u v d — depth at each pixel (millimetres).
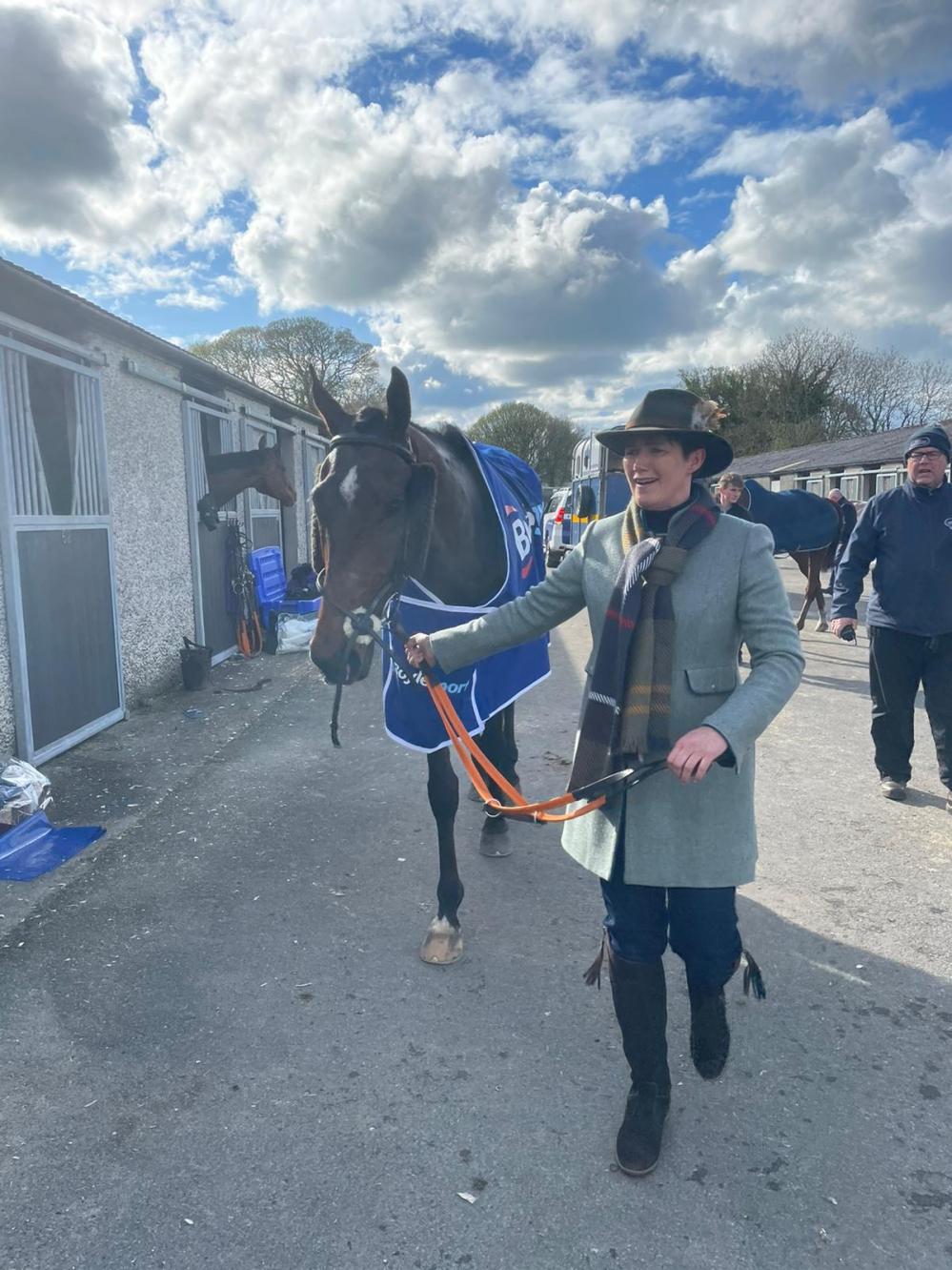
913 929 3225
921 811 4430
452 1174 2055
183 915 3324
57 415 5484
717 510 1948
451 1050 2523
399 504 2490
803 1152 2123
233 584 8484
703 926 1959
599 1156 2113
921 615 4211
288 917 3312
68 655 5402
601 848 1974
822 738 5809
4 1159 2094
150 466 6691
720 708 1714
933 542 4156
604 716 1913
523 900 3475
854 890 3549
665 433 1850
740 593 1873
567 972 2949
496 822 3881
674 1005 2732
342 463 2494
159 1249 1844
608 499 15828
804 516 9234
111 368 6062
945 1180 2039
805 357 39469
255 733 5848
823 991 2822
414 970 2951
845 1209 1952
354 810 4441
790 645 1801
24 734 4855
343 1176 2047
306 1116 2246
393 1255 1830
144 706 6570
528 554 3484
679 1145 2145
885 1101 2305
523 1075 2414
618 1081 2391
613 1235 1881
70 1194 1992
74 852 3871
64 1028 2613
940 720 4285
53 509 5492
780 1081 2381
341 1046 2537
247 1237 1876
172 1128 2203
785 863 3807
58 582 5277
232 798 4609
